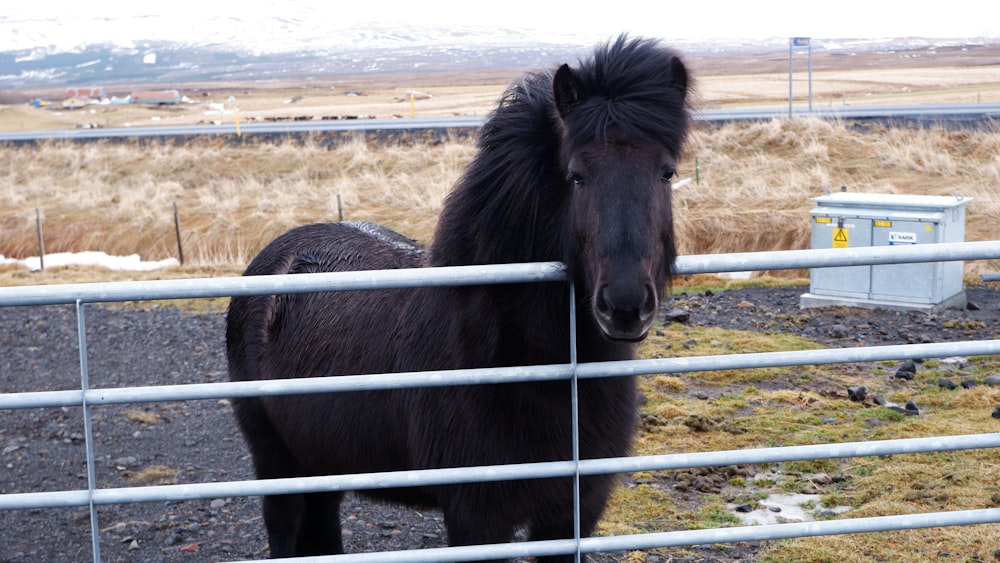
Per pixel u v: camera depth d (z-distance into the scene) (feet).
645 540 8.58
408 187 57.52
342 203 55.57
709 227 43.01
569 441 9.46
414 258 12.25
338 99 278.67
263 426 13.58
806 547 13.93
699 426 19.39
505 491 9.46
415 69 615.98
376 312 11.36
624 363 8.27
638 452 18.12
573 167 8.27
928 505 15.03
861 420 19.54
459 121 88.53
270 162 68.03
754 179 50.34
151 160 71.72
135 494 8.09
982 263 36.42
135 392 7.93
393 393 10.69
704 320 29.53
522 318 9.36
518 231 9.44
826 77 218.38
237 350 14.02
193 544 15.67
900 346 8.36
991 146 52.42
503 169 9.53
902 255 8.13
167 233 54.13
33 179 70.79
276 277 7.82
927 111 75.97
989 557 13.19
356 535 15.67
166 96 335.47
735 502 15.85
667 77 8.61
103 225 56.90
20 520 17.03
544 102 9.35
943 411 19.83
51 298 7.65
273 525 13.46
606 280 7.62
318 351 12.09
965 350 8.40
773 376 23.43
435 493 10.21
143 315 35.63
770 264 8.25
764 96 143.13
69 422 22.86
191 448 20.71
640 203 7.92
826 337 26.91
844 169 52.01
